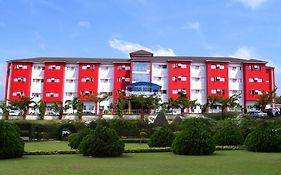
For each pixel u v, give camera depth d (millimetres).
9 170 11539
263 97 65625
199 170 11625
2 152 15039
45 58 75750
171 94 69750
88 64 72188
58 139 35188
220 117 51219
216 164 13328
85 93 71188
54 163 13648
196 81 71062
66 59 74938
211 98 64438
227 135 22375
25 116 60750
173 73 70438
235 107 66125
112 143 16547
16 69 71062
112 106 64562
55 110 64312
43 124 35688
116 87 71188
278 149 19094
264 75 71938
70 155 17219
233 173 10969
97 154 16344
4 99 71125
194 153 17359
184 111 65688
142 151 18875
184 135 17750
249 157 16125
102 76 72125
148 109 63000
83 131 21781
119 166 12711
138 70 70188
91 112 69375
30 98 66188
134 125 36656
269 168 12156
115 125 36156
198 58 75062
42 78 71688
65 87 71625
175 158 15734
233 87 71375
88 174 10703
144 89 66688
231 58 76688
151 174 10703
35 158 15656
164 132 22547
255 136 19562
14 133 15922
